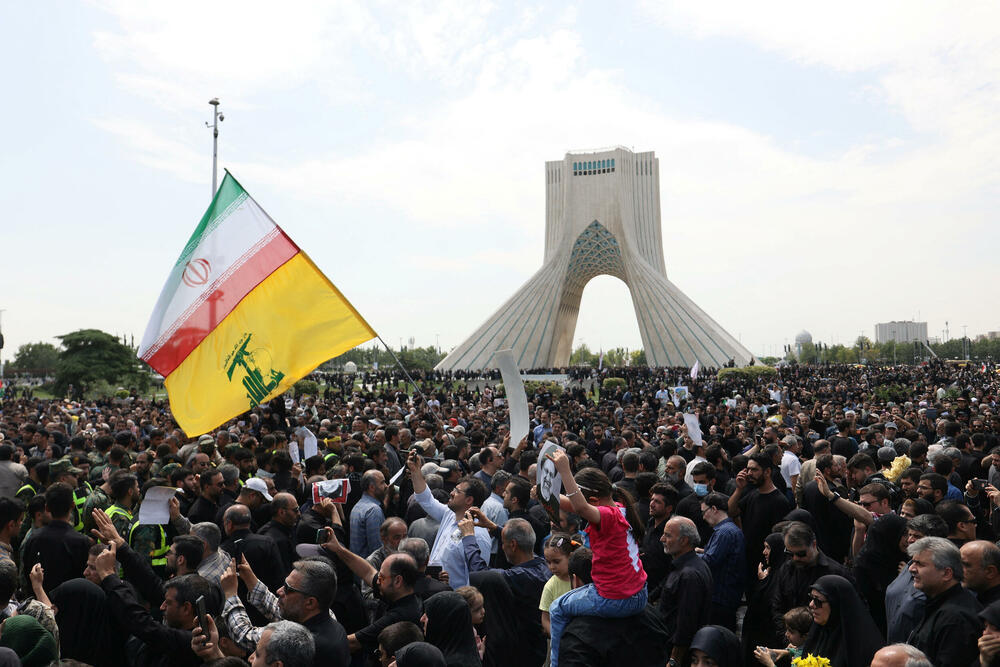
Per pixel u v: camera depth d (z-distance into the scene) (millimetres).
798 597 5758
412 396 36750
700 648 4215
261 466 9016
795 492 8266
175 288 8953
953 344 145875
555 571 5234
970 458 9992
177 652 4562
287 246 9031
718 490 9461
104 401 40688
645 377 54344
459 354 80875
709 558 6496
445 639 4625
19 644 4234
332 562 5621
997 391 32969
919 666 3525
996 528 7234
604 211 84062
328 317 8953
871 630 4781
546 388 41469
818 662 3984
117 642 5156
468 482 6699
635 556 4457
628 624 4383
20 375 116312
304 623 4438
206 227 9086
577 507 4176
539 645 5641
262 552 5879
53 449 13195
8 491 9336
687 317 77062
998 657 3891
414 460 6762
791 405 23047
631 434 12977
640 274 80125
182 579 4688
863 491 6750
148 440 13930
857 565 6359
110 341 66500
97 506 7238
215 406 8734
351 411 21938
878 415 18219
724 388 36688
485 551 6207
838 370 58125
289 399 30250
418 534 6762
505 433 13688
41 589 4867
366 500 7441
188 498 8156
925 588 4688
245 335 8867
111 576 4789
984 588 4711
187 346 8828
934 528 5363
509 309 82188
